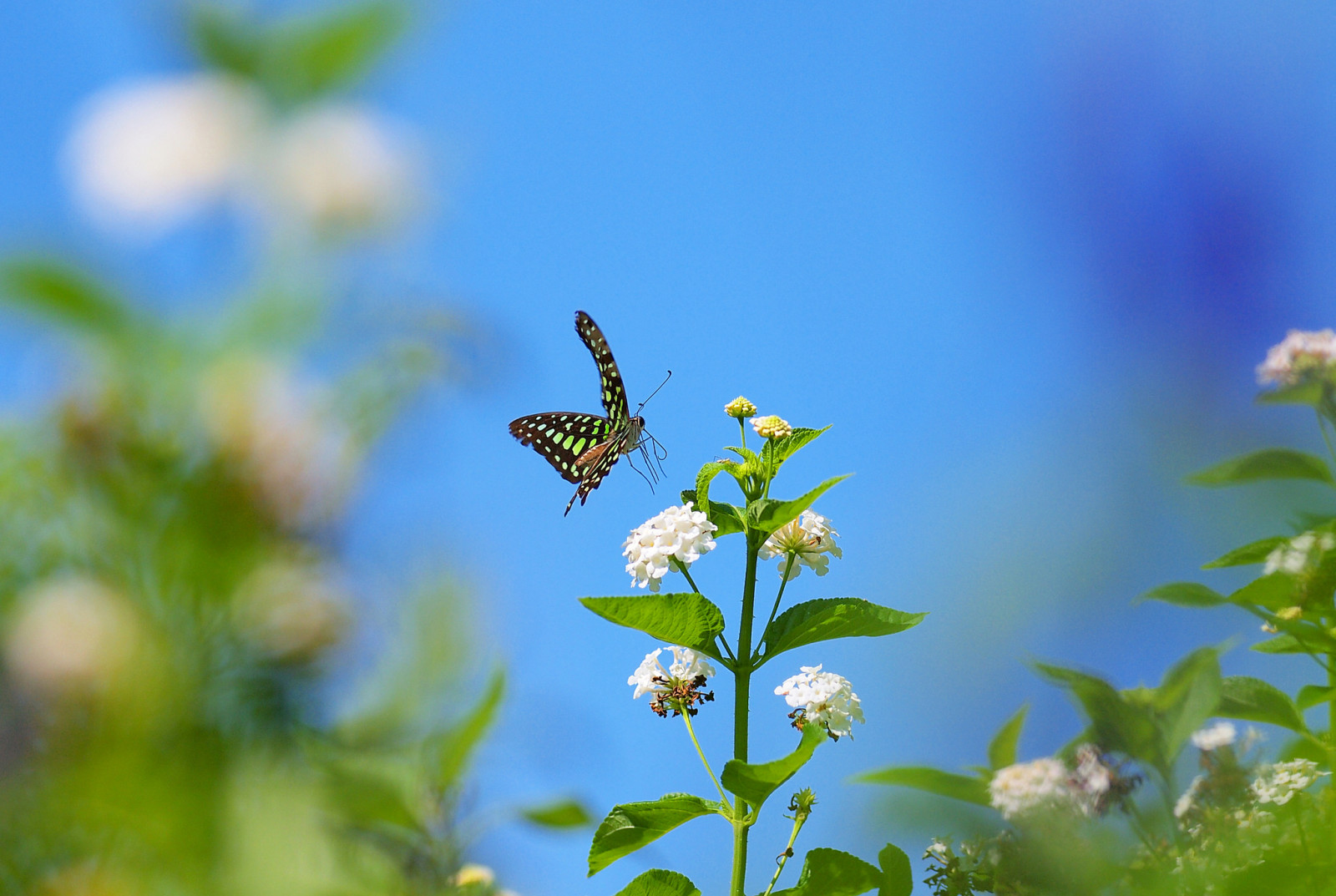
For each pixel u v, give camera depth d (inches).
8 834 34.5
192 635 35.5
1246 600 72.4
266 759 35.7
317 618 35.0
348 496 35.4
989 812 61.2
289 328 33.1
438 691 36.7
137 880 34.9
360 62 34.2
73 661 33.8
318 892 34.1
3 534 34.7
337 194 32.7
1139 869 60.1
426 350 34.5
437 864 41.5
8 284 30.7
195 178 32.1
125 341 32.3
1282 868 59.7
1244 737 72.2
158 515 34.6
